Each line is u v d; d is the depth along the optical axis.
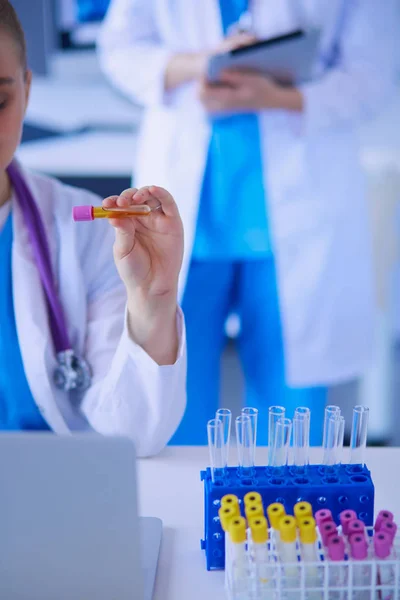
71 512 0.70
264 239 2.01
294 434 0.86
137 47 2.12
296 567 0.75
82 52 3.05
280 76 1.98
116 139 2.97
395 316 2.97
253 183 2.00
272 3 1.96
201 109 1.96
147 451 1.09
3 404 1.16
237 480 0.84
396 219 2.93
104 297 1.20
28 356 1.12
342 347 2.11
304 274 2.04
